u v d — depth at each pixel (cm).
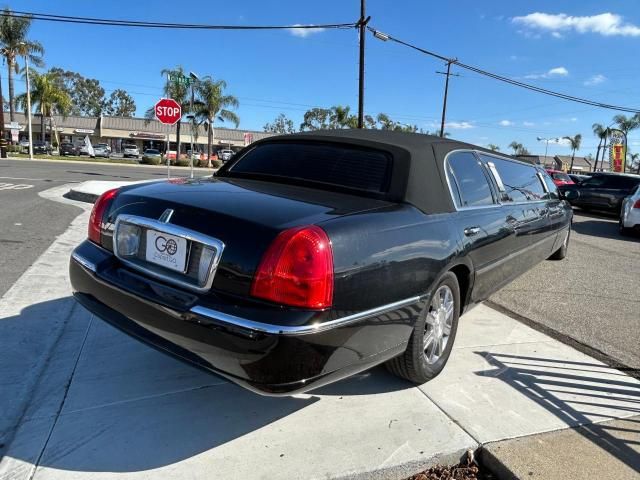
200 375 331
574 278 659
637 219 1091
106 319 288
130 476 237
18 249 631
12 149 4900
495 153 458
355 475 246
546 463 259
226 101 4712
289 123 8375
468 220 348
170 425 277
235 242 241
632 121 5091
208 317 234
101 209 315
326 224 244
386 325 267
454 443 273
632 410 317
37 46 4716
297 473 245
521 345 413
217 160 5538
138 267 278
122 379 321
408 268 276
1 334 371
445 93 3956
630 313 518
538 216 507
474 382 343
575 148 7838
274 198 281
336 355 241
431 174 328
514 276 484
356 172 320
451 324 348
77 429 268
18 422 271
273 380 226
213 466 247
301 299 228
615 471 256
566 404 320
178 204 270
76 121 7531
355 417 294
